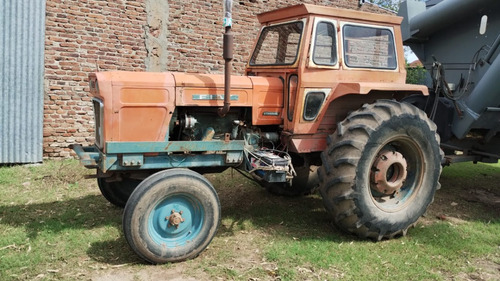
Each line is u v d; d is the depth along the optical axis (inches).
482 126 191.0
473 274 126.6
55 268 120.5
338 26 153.1
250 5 291.9
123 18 252.5
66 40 239.8
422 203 156.7
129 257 129.3
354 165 139.8
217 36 281.6
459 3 199.0
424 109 197.3
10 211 165.3
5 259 123.0
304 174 193.3
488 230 164.2
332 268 126.5
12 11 223.6
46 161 242.1
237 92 148.0
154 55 264.5
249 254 134.3
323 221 167.3
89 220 158.7
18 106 230.2
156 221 125.1
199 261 128.5
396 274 124.3
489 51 191.9
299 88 148.0
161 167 138.1
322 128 159.6
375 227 145.1
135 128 134.0
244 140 148.9
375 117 143.7
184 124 143.9
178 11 267.1
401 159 152.6
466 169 276.8
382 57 164.4
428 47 231.9
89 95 249.8
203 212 129.9
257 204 187.2
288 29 159.2
